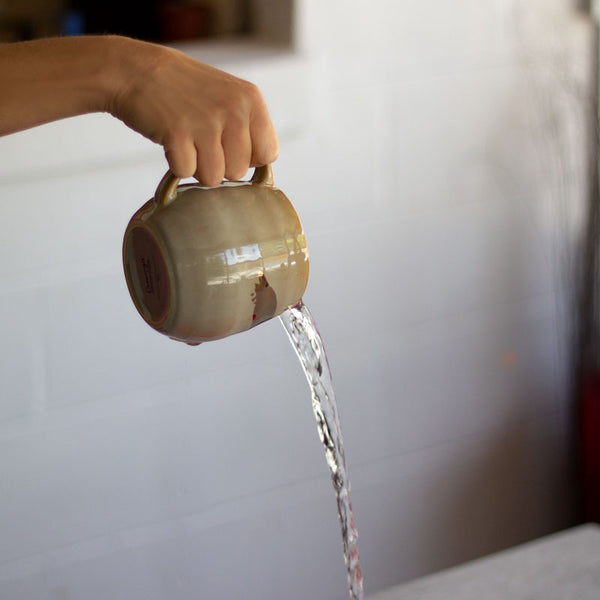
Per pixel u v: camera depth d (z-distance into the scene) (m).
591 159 1.91
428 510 1.95
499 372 1.95
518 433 2.01
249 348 1.68
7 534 1.57
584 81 1.87
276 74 1.55
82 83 0.86
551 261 1.94
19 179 1.42
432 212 1.79
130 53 0.86
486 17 1.75
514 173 1.85
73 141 1.44
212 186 0.87
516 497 2.05
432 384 1.88
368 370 1.81
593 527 1.18
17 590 1.60
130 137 1.48
